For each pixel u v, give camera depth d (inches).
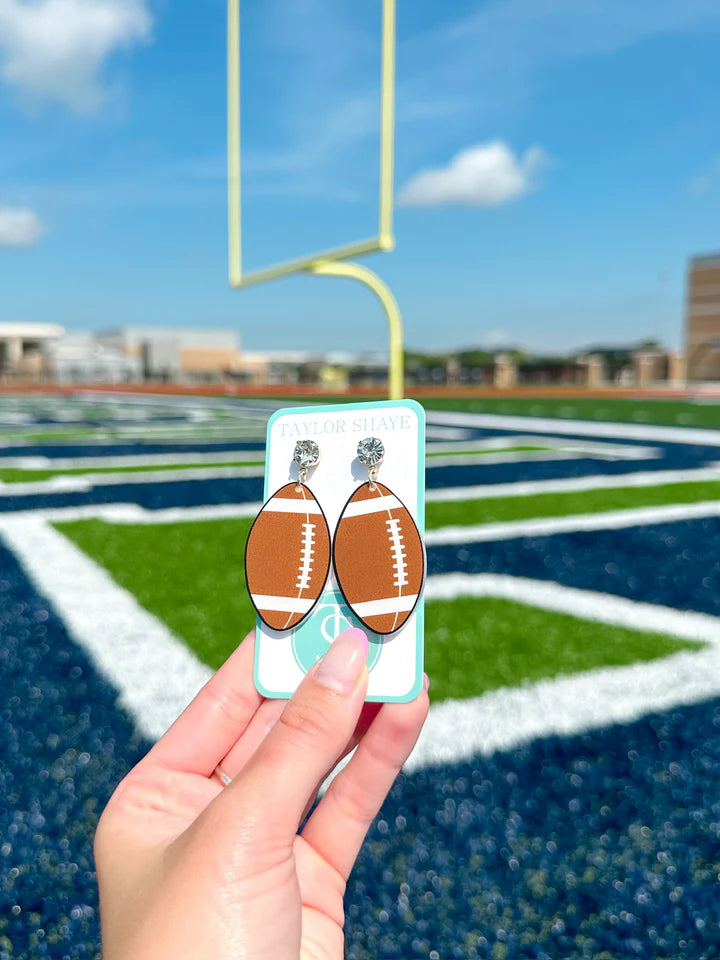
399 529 20.7
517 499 185.5
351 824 23.9
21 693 71.3
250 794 18.4
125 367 1539.1
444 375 1299.2
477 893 44.5
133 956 18.0
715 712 67.4
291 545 21.6
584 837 49.5
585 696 70.4
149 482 211.3
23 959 39.9
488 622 92.0
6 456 279.7
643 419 486.6
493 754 59.6
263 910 18.2
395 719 21.6
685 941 40.9
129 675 75.1
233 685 24.1
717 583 111.0
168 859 18.8
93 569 116.3
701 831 50.0
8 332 1630.2
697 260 1350.9
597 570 118.3
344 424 21.6
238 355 1870.1
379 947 40.7
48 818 51.8
